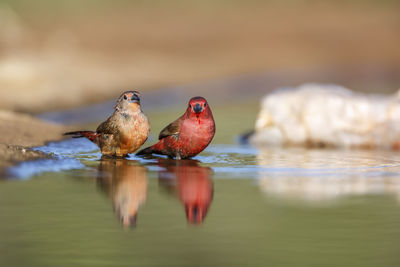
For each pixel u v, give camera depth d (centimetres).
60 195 917
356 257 703
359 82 3288
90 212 845
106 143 1230
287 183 1022
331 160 1260
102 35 4541
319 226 798
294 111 1611
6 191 927
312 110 1583
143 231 780
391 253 716
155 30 4906
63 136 1459
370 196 934
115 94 2628
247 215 840
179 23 5209
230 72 3659
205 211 853
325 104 1584
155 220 820
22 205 863
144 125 1210
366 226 801
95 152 1310
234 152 1381
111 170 1099
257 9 5912
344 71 3853
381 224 807
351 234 773
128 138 1207
